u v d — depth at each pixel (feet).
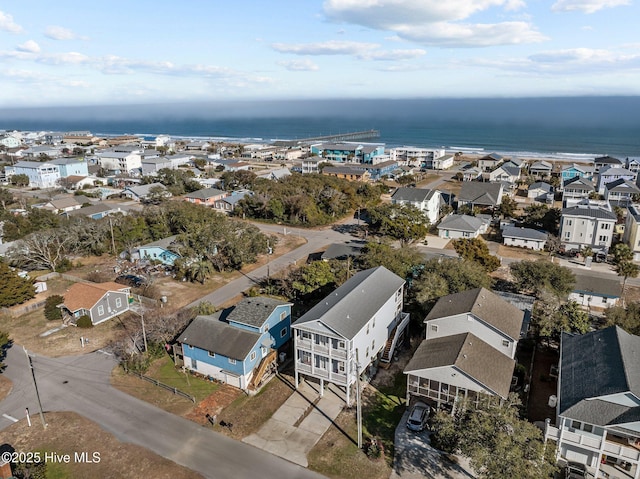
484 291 127.65
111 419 108.88
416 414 104.68
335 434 102.78
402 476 90.53
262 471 92.38
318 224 284.41
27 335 151.33
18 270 197.36
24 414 110.73
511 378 103.96
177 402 115.24
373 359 124.98
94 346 143.43
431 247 235.40
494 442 77.77
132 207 327.06
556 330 128.36
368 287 132.26
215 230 204.74
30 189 398.01
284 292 173.37
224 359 120.16
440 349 112.27
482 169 450.71
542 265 165.07
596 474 88.22
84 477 91.76
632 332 122.83
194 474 91.81
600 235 218.38
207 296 179.32
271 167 498.69
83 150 595.88
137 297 174.09
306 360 115.44
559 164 495.82
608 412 84.38
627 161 420.36
